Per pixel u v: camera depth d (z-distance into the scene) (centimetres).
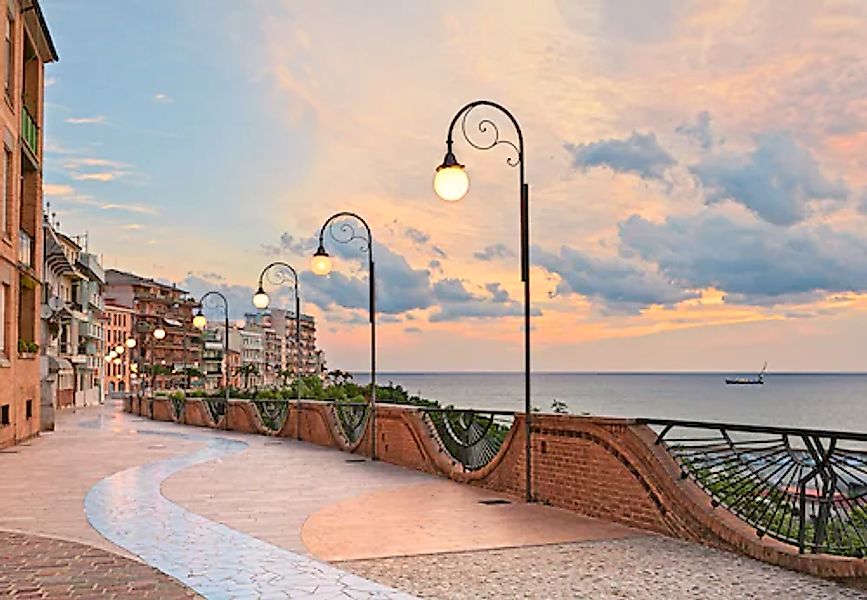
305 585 725
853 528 736
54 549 862
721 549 840
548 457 1141
